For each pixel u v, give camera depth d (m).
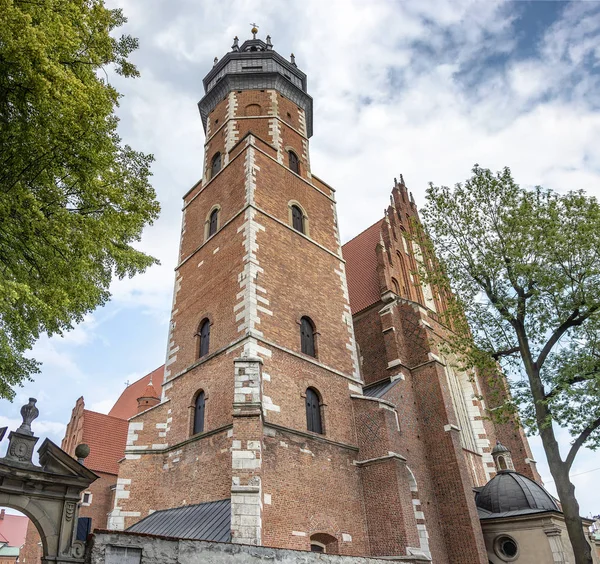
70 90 11.66
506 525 24.67
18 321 11.67
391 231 36.22
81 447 10.53
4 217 11.61
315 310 26.06
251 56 36.28
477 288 21.78
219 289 25.20
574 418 18.03
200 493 19.52
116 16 14.95
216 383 22.02
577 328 19.47
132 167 15.34
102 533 9.78
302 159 33.03
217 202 29.69
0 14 10.52
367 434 23.19
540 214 20.47
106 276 15.62
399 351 28.95
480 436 31.98
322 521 19.59
